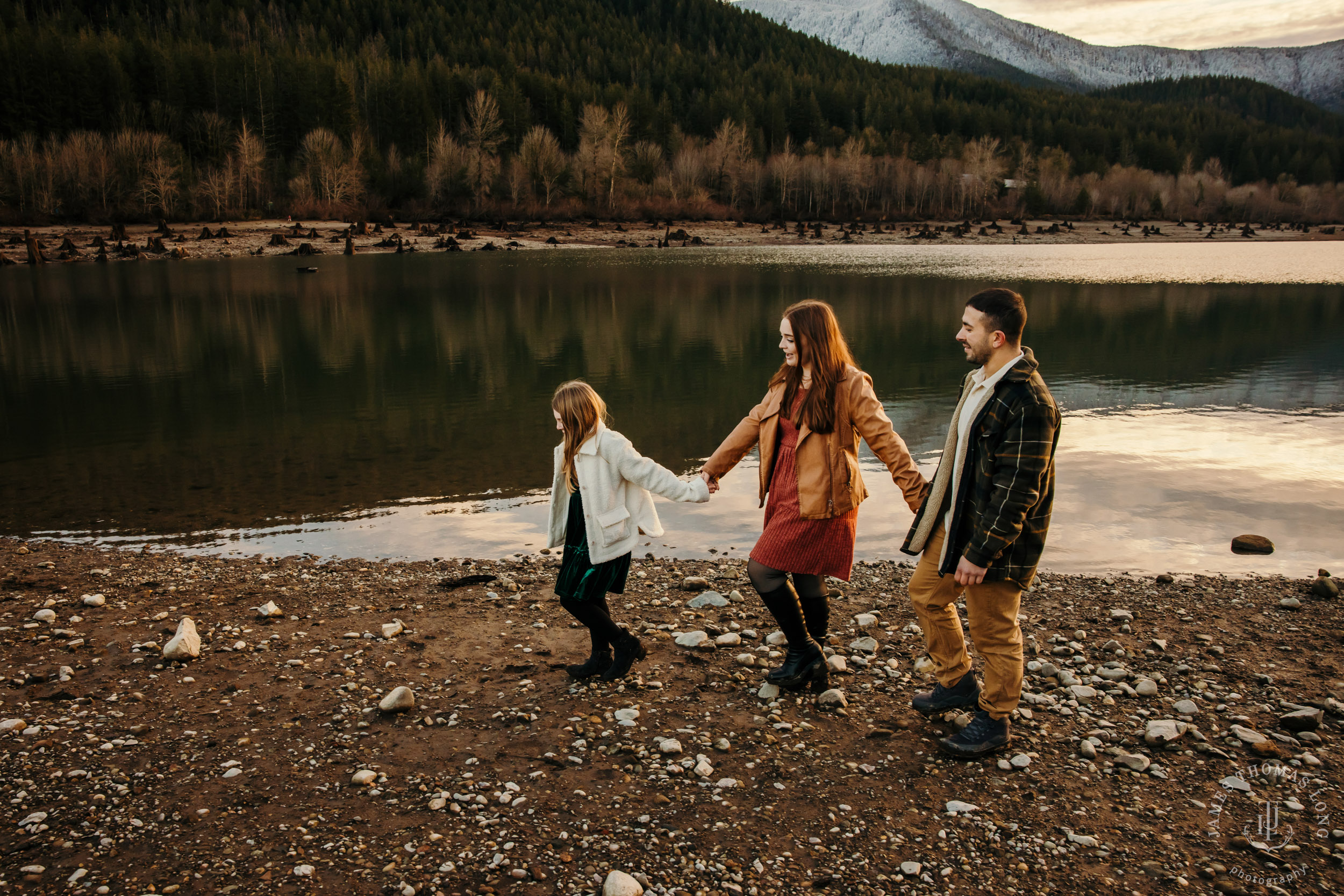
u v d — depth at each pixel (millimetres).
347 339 20719
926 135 143375
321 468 9391
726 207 108812
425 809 3031
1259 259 60531
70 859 2721
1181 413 12031
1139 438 10461
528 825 2938
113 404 13148
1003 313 3080
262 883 2621
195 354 18469
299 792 3129
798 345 3605
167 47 107250
